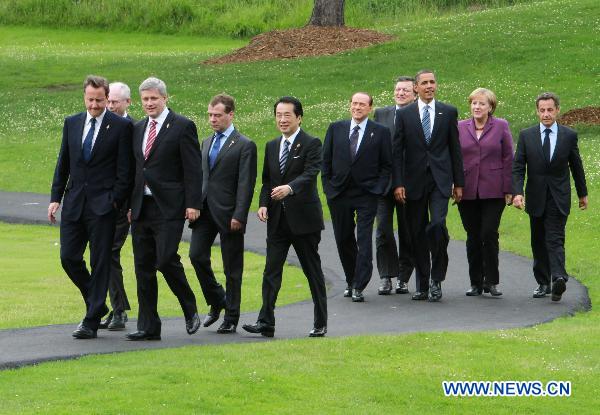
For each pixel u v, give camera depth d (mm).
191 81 69938
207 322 23688
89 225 22109
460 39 72000
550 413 17438
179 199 21875
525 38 70750
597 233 35625
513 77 64062
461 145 27688
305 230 22109
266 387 17828
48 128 62500
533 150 26781
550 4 81062
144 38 102500
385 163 26875
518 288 28531
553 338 21844
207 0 108625
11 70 78500
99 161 22062
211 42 100312
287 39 76125
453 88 62281
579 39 69750
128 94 24547
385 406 17312
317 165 22453
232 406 16922
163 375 18297
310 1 104875
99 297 22031
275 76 68750
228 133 23250
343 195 26922
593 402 17969
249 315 25547
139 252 22031
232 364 19141
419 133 26859
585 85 61875
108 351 20500
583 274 30422
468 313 25266
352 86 65188
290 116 22547
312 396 17531
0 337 22109
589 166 45156
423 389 18172
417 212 26922
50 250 37188
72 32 105062
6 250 37125
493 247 27406
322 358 19734
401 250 28094
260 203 22766
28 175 53344
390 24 95500
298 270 32719
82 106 67125
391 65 68125
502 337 21766
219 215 22844
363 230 26734
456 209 41219
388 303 26656
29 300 27703
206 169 23172
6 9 107938
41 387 17594
